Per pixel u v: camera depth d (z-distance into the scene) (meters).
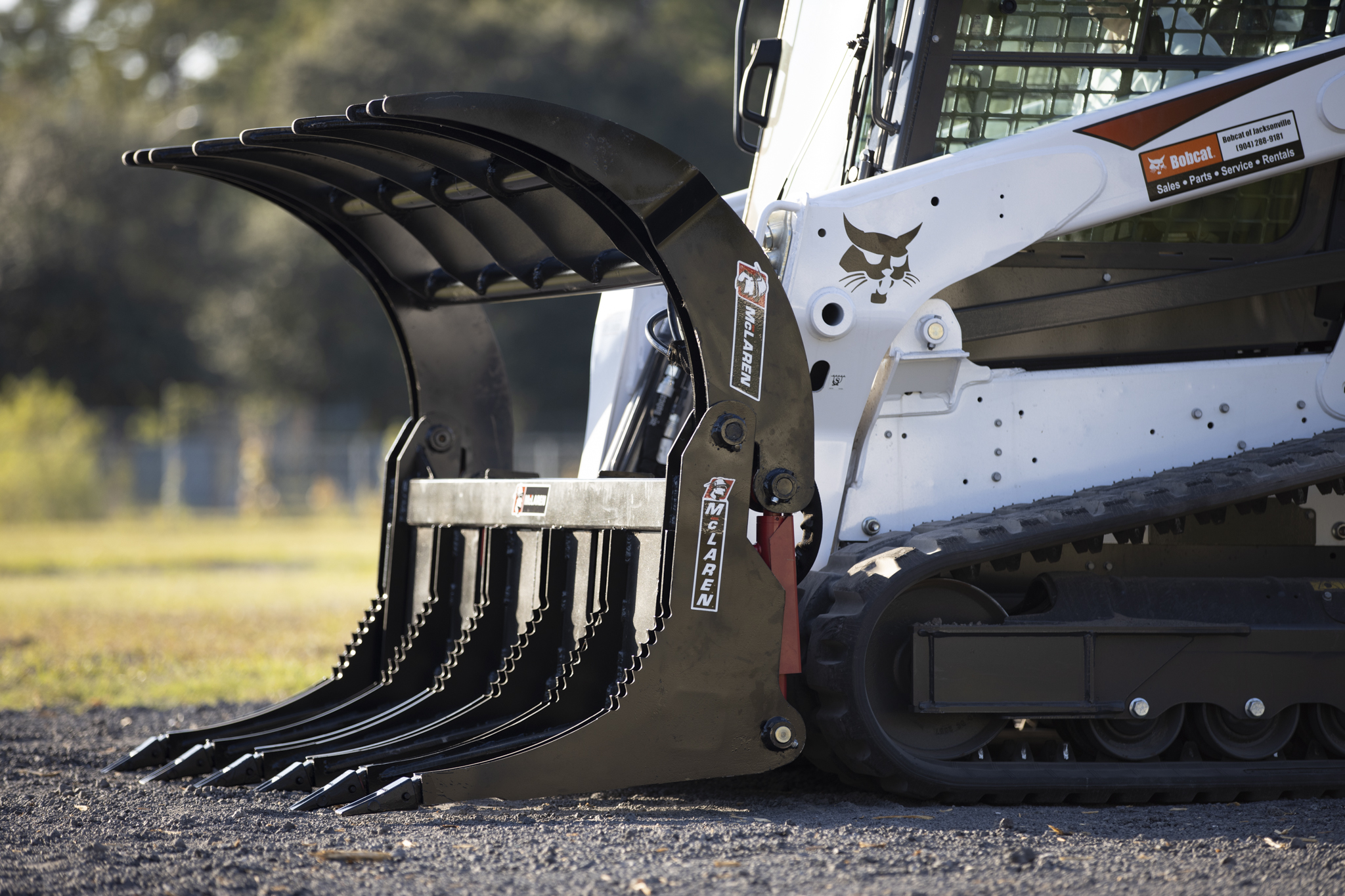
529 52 114.31
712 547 11.27
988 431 12.62
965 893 8.74
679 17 123.88
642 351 15.86
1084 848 10.04
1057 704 11.87
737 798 12.35
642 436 15.25
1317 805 12.17
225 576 46.09
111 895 8.85
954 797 11.86
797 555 12.46
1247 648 12.42
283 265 117.94
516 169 12.38
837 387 12.17
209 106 148.25
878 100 12.70
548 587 13.03
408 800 11.10
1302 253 13.43
